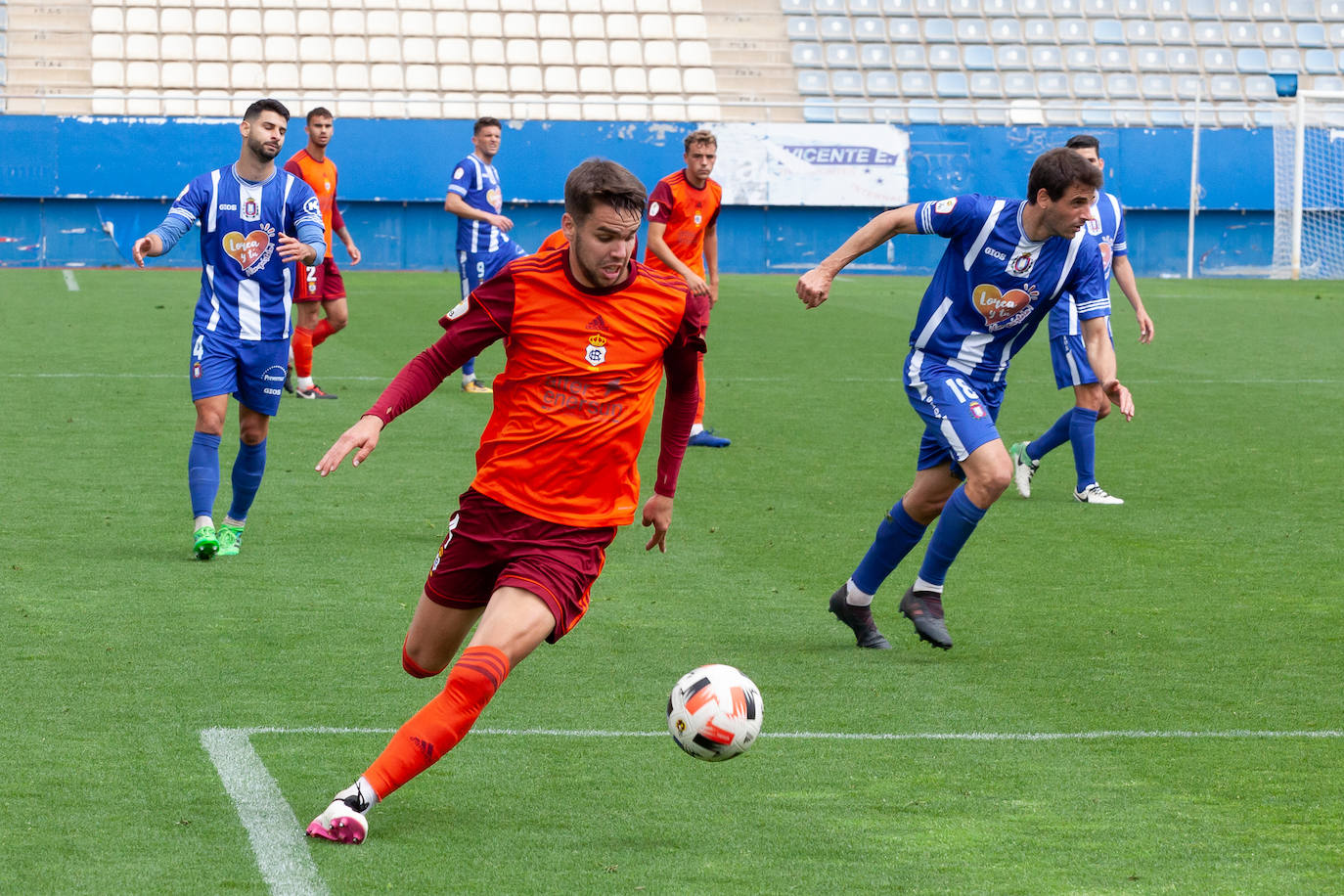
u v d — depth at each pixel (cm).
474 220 2664
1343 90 6844
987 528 1617
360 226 5784
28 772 828
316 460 1931
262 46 6172
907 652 1134
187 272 5247
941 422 1111
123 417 2225
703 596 1301
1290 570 1425
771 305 4422
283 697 980
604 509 784
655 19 6575
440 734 740
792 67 6512
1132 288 1766
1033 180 1084
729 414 2445
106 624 1153
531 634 753
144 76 5981
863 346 3431
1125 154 6109
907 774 861
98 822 757
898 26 6738
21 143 5447
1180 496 1809
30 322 3512
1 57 5912
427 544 1473
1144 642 1169
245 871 698
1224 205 6162
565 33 6469
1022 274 1108
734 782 844
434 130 5741
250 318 1392
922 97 6550
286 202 1399
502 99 6234
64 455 1916
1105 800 821
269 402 1409
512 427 781
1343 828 782
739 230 6009
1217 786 845
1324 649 1152
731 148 5909
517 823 774
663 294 785
